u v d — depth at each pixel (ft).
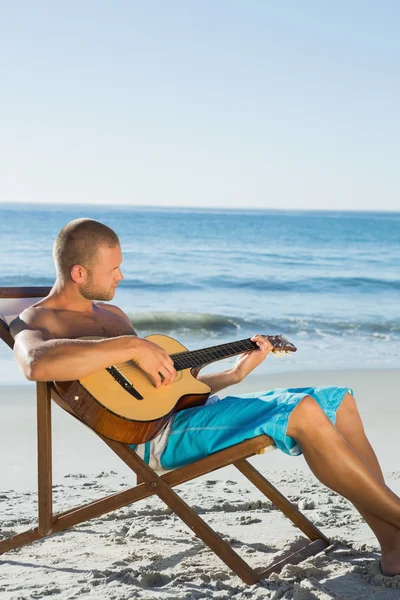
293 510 10.26
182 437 9.21
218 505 12.51
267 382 25.77
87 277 9.46
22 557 9.97
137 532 11.05
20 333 8.90
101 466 15.52
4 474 14.79
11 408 20.85
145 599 8.19
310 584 8.64
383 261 92.43
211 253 92.68
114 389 8.75
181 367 9.51
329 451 8.51
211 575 9.14
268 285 67.31
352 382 25.91
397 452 16.66
